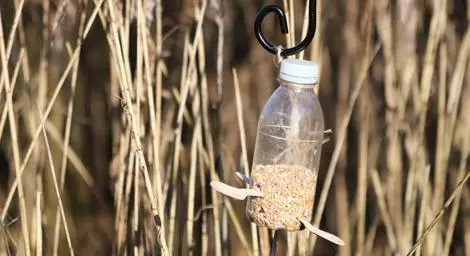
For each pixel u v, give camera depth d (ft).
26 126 11.64
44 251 10.85
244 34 14.76
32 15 11.96
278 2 14.26
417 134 10.47
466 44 10.35
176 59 11.62
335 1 13.55
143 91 9.16
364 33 10.60
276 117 6.91
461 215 13.15
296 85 6.63
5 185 13.44
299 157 6.97
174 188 9.12
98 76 14.23
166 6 10.70
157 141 8.07
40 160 10.94
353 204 13.14
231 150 13.92
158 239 8.51
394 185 11.36
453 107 10.56
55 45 12.03
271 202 6.97
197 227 10.72
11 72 11.64
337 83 14.29
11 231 11.81
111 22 7.95
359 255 10.88
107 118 13.98
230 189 6.75
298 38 13.37
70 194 14.10
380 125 13.15
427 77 10.25
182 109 8.96
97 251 13.89
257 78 14.40
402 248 10.70
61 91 13.58
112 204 13.84
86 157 14.21
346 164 14.08
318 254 14.23
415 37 11.03
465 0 12.73
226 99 14.08
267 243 9.16
